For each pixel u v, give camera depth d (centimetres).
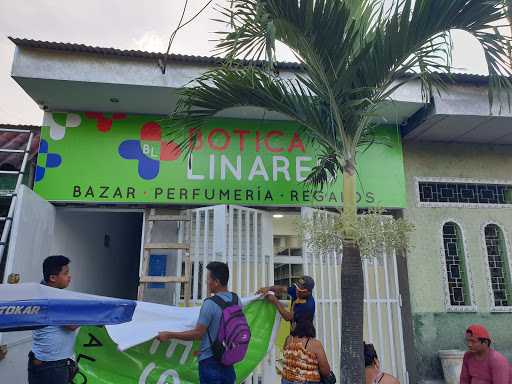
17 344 477
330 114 450
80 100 591
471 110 612
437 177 700
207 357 328
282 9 356
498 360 348
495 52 385
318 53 381
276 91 444
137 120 631
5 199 580
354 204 412
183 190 614
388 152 677
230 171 631
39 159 595
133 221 1046
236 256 627
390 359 615
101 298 261
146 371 381
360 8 423
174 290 599
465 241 677
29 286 259
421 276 653
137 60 561
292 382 347
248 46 366
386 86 418
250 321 445
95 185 598
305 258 577
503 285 685
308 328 361
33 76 530
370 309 620
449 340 636
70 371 309
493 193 727
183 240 621
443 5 367
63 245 633
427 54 402
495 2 347
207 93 457
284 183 638
